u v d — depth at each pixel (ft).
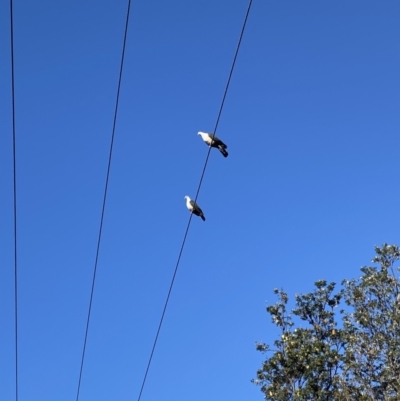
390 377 76.64
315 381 77.66
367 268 84.79
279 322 82.99
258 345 82.33
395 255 84.48
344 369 78.13
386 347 78.38
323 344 79.05
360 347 78.89
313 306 83.51
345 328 81.25
